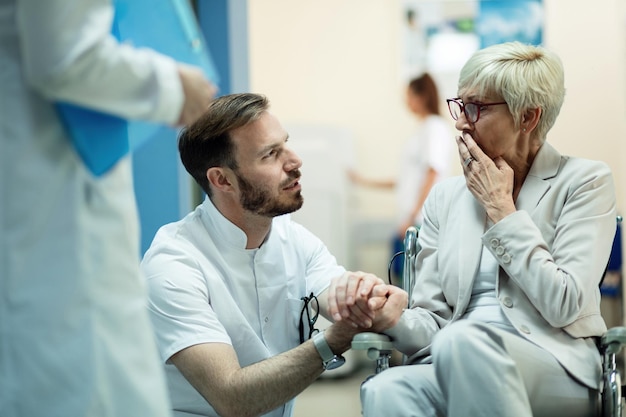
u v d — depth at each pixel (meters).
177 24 1.56
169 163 3.54
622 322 5.42
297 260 2.34
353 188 6.30
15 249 1.42
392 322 2.01
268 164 2.14
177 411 2.16
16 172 1.42
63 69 1.34
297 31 6.68
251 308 2.23
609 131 6.24
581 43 6.23
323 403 4.74
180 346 2.04
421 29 6.48
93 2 1.39
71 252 1.44
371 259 6.47
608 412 1.88
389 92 6.58
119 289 1.49
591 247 1.96
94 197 1.48
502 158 2.06
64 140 1.45
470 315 2.06
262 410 2.00
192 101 1.50
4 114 1.43
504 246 1.95
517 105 1.98
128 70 1.41
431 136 6.07
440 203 2.24
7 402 1.42
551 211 2.03
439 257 2.16
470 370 1.70
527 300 2.00
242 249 2.21
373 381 1.88
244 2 4.03
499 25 6.34
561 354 1.91
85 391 1.43
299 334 2.29
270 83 6.74
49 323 1.42
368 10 6.58
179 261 2.14
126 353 1.49
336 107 6.66
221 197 2.18
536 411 1.88
